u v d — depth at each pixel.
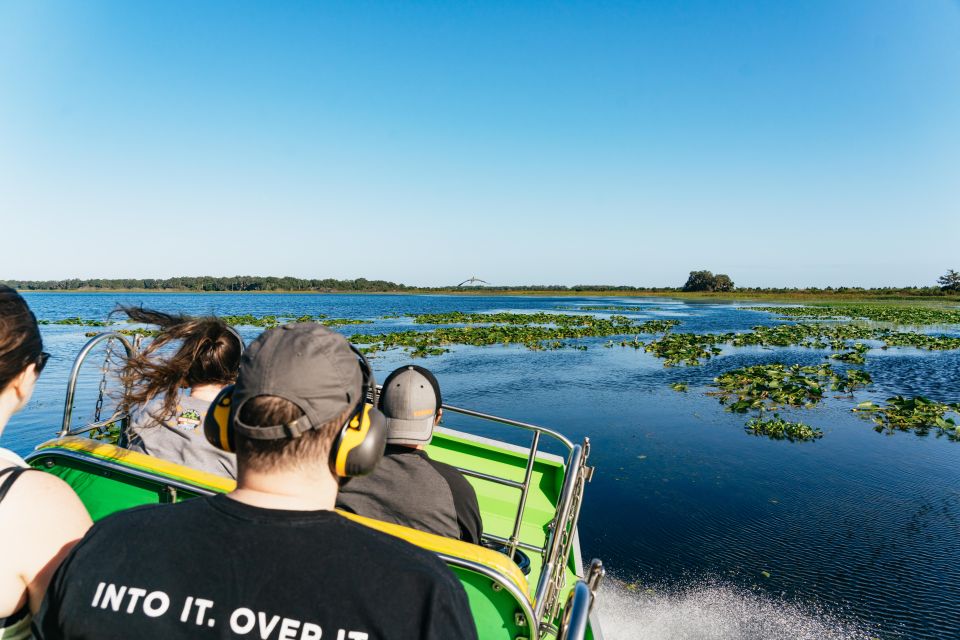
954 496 7.25
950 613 4.75
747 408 12.18
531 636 1.86
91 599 1.01
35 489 1.30
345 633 0.97
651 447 9.38
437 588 1.02
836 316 52.09
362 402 1.26
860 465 8.52
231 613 0.98
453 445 5.05
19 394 1.38
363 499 2.35
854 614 4.74
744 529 6.28
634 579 5.26
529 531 4.40
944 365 19.70
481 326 35.25
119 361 2.82
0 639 1.29
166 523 1.07
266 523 1.03
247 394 1.07
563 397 13.22
